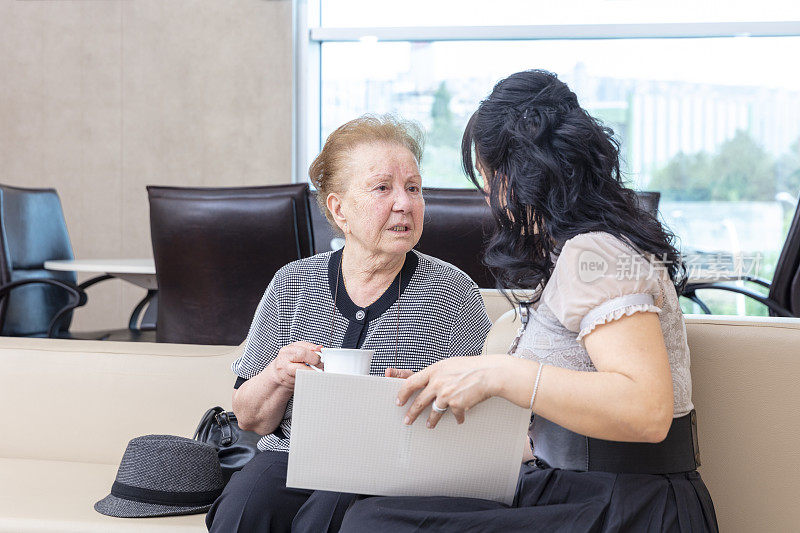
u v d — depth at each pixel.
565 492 1.29
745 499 1.73
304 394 1.31
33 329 4.02
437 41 5.98
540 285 1.39
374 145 1.63
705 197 5.78
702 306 3.49
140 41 6.04
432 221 2.68
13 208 4.03
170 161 6.05
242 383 1.75
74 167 6.14
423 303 1.67
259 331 1.74
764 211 5.73
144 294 6.12
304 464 1.33
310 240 2.96
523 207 1.33
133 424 2.16
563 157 1.30
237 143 5.98
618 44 5.79
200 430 1.91
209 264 2.96
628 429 1.16
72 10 6.09
